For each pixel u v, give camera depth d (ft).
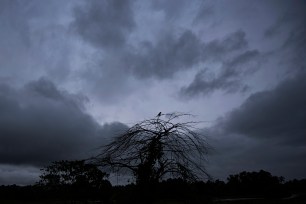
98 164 27.63
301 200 89.40
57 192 49.55
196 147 27.07
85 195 32.89
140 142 26.81
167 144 26.68
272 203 86.43
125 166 27.07
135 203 26.50
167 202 26.07
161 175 26.35
